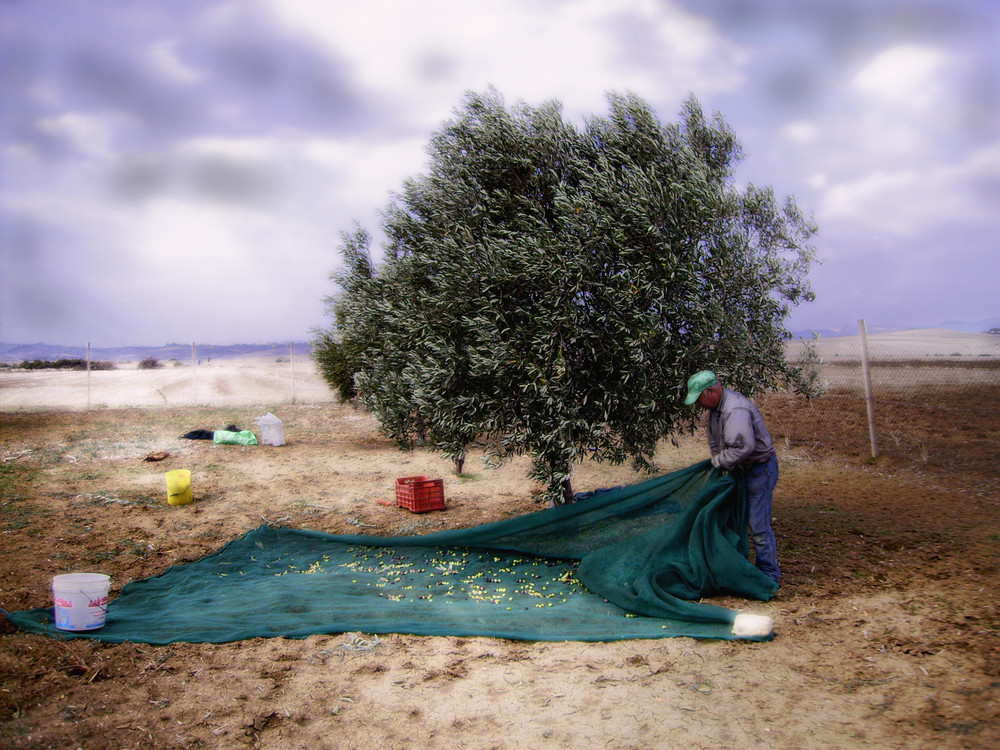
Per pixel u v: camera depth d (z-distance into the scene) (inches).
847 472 414.0
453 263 247.6
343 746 141.7
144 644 189.8
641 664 176.2
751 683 162.4
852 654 174.9
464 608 219.6
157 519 340.8
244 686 166.7
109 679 168.1
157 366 2180.1
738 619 190.1
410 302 272.1
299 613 215.3
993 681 154.2
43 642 185.3
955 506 325.4
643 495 253.1
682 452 501.7
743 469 225.5
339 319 518.9
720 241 240.5
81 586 193.3
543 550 267.1
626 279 229.1
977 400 558.6
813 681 161.6
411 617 210.5
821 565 247.8
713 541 222.7
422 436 298.7
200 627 202.2
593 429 238.1
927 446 451.5
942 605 203.0
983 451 430.0
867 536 281.3
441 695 163.0
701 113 275.9
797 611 206.8
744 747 135.6
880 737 135.7
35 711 149.9
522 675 172.7
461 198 260.7
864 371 442.6
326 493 409.7
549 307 234.4
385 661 181.9
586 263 229.8
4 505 355.3
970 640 176.6
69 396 1024.9
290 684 168.6
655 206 228.8
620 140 252.4
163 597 235.8
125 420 739.4
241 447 565.6
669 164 247.1
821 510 327.3
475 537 278.4
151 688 164.6
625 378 231.3
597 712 152.8
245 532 321.7
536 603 225.0
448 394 253.0
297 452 550.0
